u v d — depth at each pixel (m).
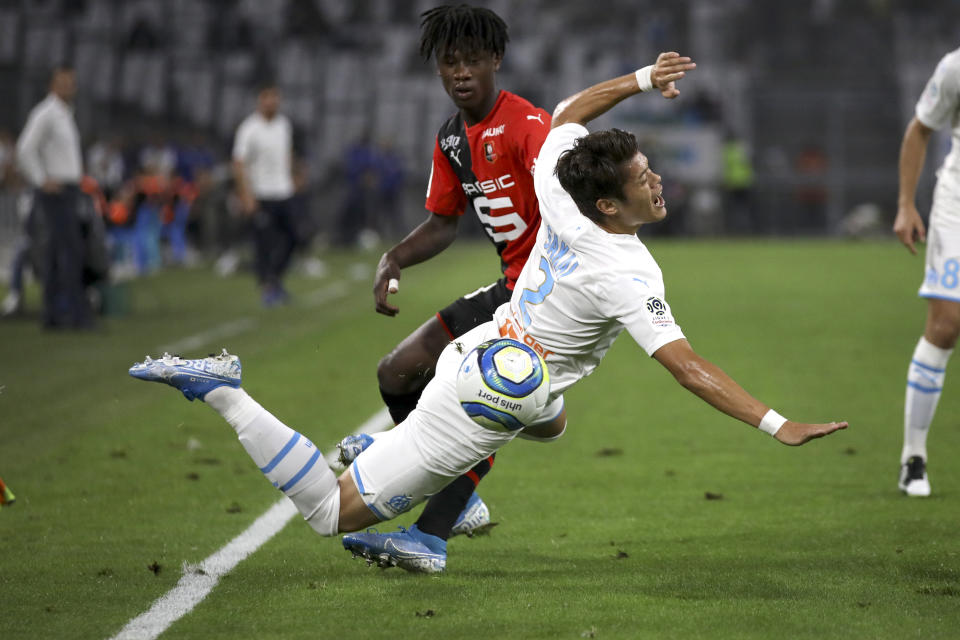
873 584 14.68
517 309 14.77
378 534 15.09
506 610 13.65
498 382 13.73
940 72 19.70
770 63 123.69
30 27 112.75
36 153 41.44
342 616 13.45
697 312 49.06
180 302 52.97
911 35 125.50
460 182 17.41
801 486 20.69
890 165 111.56
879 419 26.95
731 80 114.25
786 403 28.95
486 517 16.55
